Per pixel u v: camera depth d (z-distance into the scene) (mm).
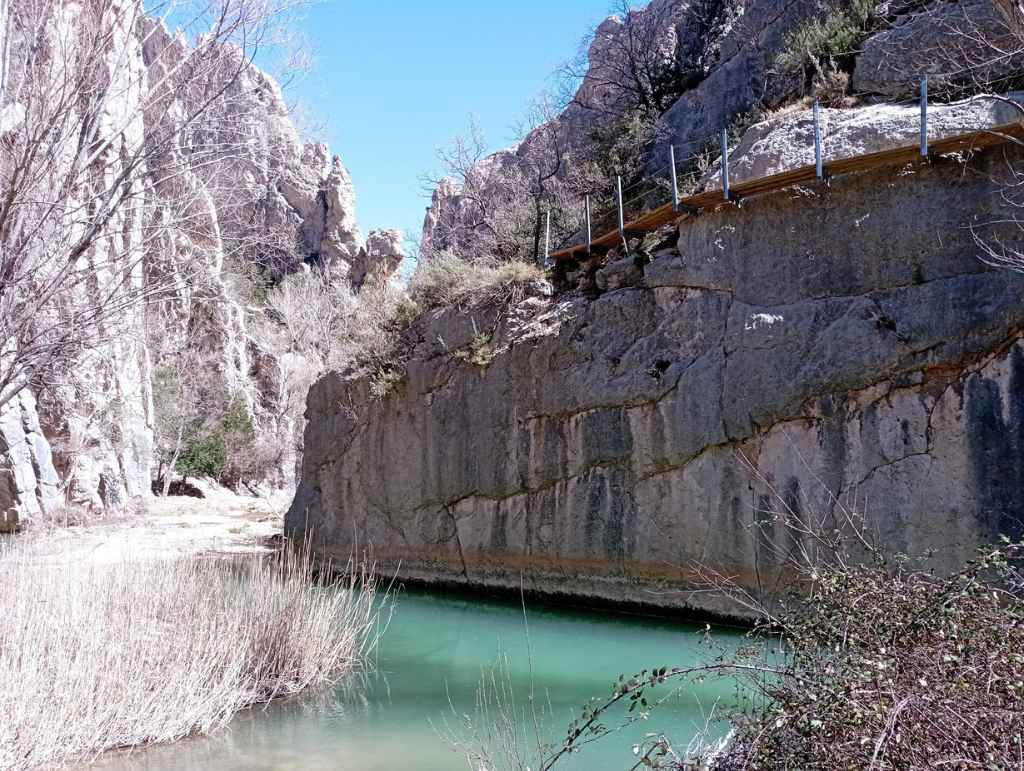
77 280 8422
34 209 8164
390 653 8969
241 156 9641
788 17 16203
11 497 19016
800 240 9617
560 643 9297
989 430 8164
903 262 8914
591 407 11141
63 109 8047
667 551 10234
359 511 14703
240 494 34156
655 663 8156
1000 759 2559
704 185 12391
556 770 4977
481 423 12562
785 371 9383
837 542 5098
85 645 6230
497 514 12242
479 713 6676
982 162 8594
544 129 25812
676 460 10234
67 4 8336
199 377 32781
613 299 11250
